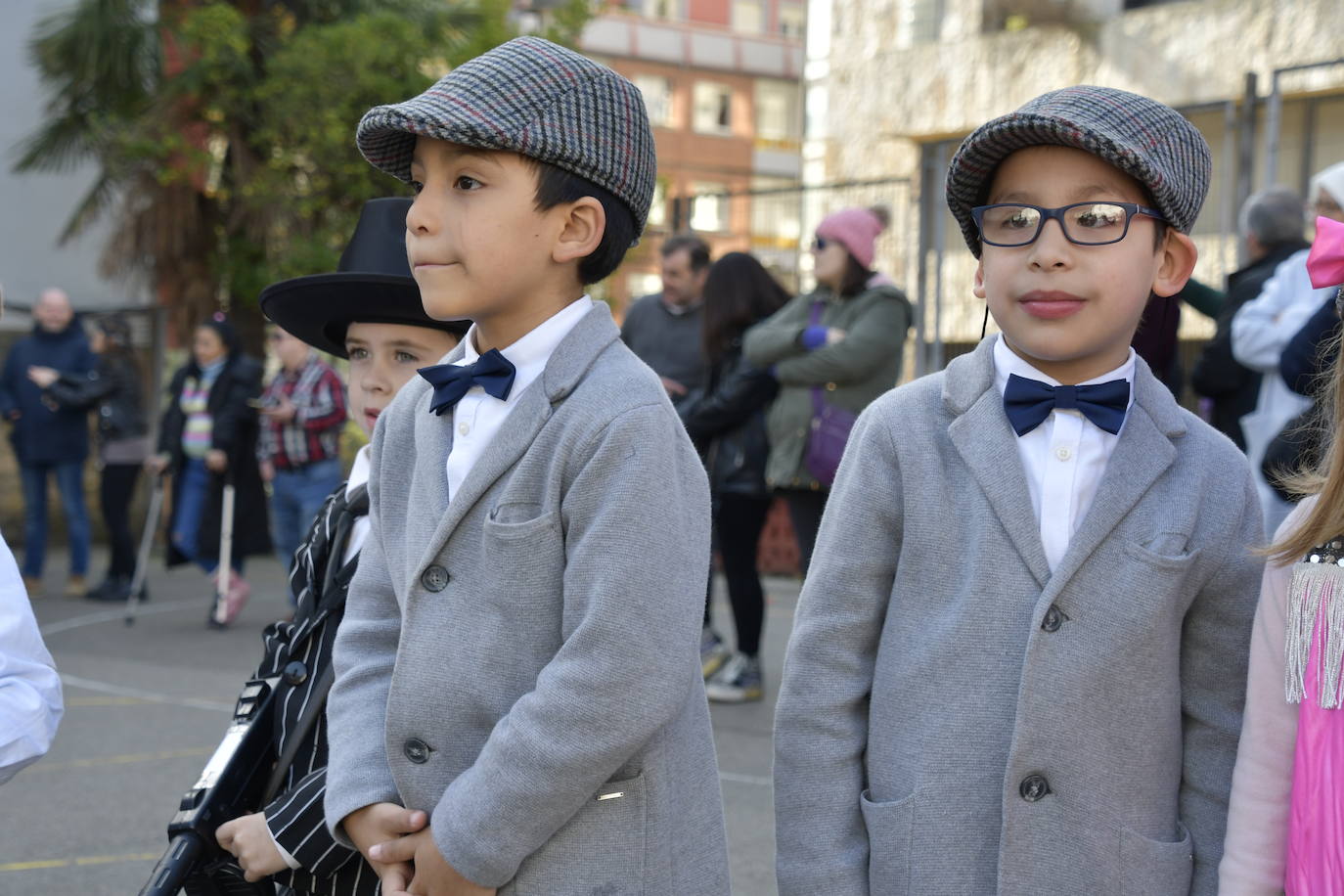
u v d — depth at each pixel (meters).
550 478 1.65
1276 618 1.66
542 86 1.65
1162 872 1.73
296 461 7.37
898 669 1.80
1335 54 11.01
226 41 12.41
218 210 13.27
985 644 1.75
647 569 1.60
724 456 5.39
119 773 4.66
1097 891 1.71
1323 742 1.57
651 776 1.69
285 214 12.53
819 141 15.15
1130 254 1.73
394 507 1.84
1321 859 1.56
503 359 1.72
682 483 1.69
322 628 2.04
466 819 1.57
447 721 1.64
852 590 1.85
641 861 1.66
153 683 6.18
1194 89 11.82
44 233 13.55
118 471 8.92
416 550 1.72
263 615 8.35
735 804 4.21
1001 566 1.76
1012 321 1.77
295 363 7.44
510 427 1.68
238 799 1.97
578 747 1.56
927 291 9.55
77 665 6.61
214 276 13.07
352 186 12.43
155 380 12.43
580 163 1.66
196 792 1.94
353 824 1.69
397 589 1.78
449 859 1.58
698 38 28.41
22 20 13.40
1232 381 4.84
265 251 12.80
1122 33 12.34
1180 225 1.76
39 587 9.12
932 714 1.77
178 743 5.05
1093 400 1.78
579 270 1.74
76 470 9.05
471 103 1.62
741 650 5.60
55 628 7.79
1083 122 1.69
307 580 2.13
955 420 1.84
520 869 1.62
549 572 1.64
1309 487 1.75
